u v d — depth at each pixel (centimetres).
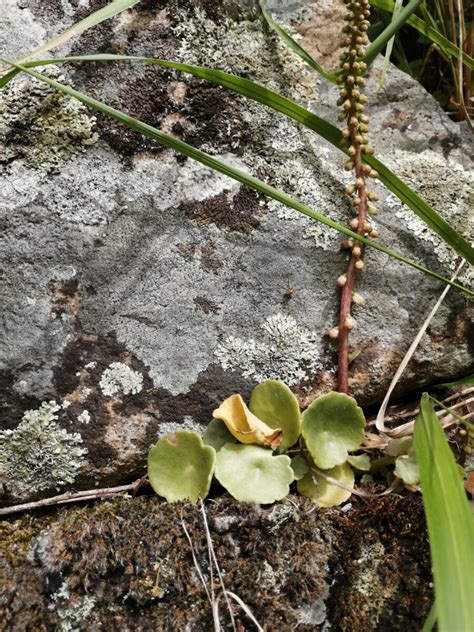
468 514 16
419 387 24
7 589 19
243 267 23
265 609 19
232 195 23
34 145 21
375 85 26
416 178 24
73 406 21
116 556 19
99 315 21
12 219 21
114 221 22
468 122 26
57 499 21
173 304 22
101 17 20
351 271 23
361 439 22
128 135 22
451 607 14
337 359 23
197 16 24
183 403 22
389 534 21
